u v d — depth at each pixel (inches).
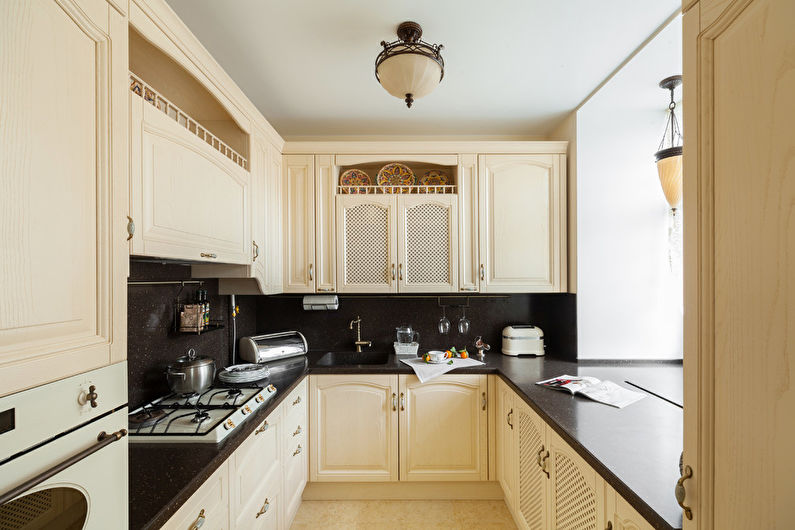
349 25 59.1
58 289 26.0
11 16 23.0
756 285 21.3
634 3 54.5
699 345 25.6
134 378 58.6
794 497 19.2
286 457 71.9
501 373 82.5
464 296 107.9
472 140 105.9
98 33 30.2
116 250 31.4
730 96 23.0
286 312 107.3
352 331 107.7
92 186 29.5
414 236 95.9
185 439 47.4
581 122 90.0
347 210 96.0
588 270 90.3
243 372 72.2
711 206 24.6
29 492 23.4
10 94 22.9
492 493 89.7
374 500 89.1
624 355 90.0
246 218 71.1
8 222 22.6
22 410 22.9
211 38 62.2
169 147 45.6
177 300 70.0
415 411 87.0
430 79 60.1
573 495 50.1
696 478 25.9
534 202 94.9
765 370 20.8
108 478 29.0
